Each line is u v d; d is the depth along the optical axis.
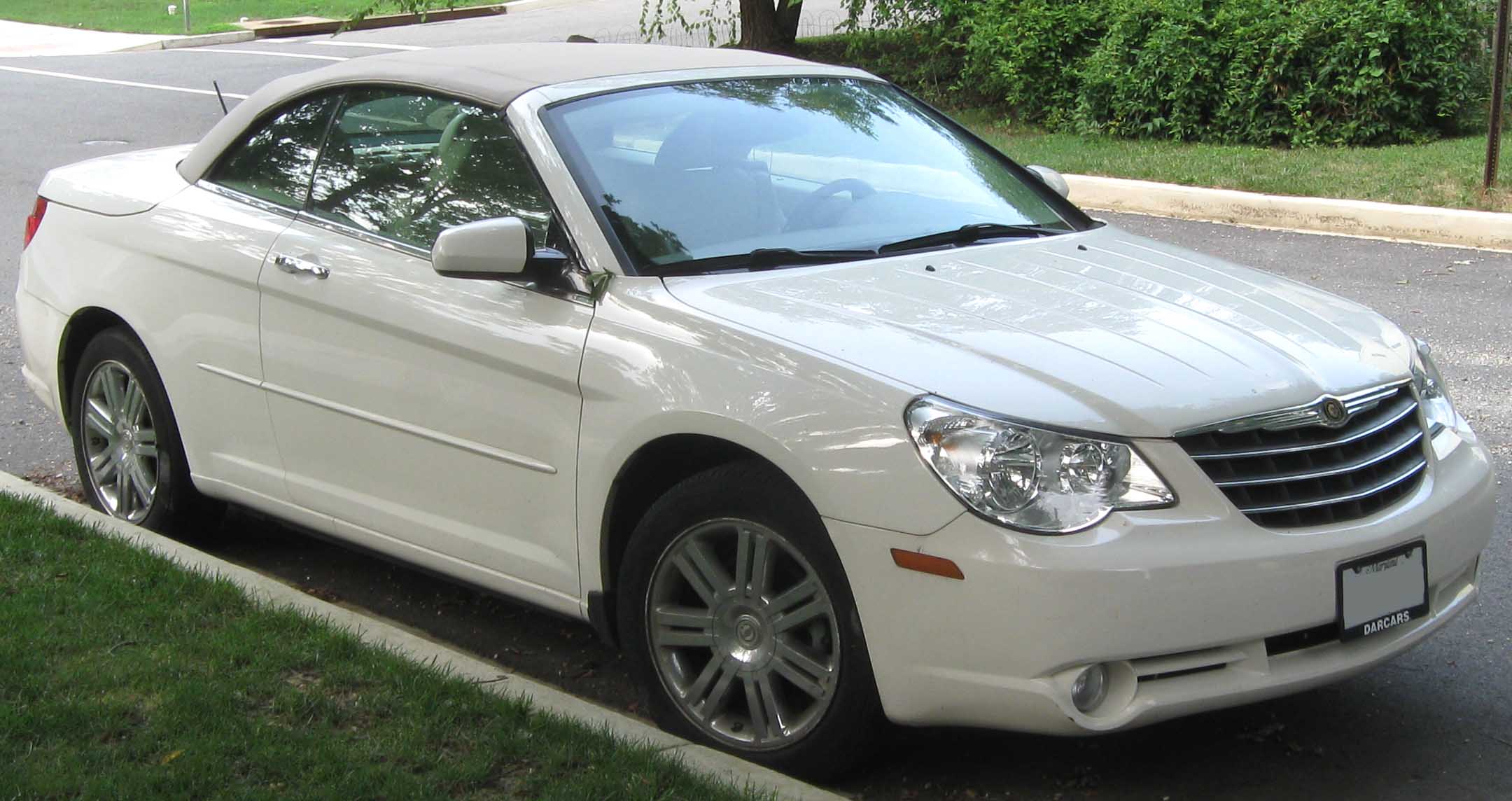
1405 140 13.81
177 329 5.21
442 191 4.60
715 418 3.72
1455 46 13.76
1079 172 13.18
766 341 3.74
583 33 25.98
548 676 4.63
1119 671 3.41
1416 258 10.09
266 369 4.91
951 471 3.41
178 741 3.72
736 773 3.62
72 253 5.66
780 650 3.78
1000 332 3.78
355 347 4.61
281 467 4.98
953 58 18.09
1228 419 3.54
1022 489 3.39
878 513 3.47
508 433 4.23
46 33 30.59
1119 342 3.77
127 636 4.32
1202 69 14.46
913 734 4.11
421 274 4.48
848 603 3.59
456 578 4.54
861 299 3.98
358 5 33.03
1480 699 4.31
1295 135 13.91
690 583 4.00
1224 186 12.21
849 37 19.27
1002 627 3.35
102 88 21.56
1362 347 4.06
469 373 4.31
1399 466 3.89
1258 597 3.44
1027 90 16.34
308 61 24.20
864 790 3.84
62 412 5.84
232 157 5.30
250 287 4.93
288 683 4.07
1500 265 9.79
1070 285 4.20
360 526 4.74
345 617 4.50
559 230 4.26
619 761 3.62
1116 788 3.85
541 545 4.23
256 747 3.69
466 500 4.40
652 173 4.44
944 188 4.90
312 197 4.96
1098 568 3.31
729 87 4.94
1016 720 3.41
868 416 3.52
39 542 5.06
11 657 4.14
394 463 4.58
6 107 19.64
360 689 4.04
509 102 4.57
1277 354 3.83
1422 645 4.67
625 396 3.91
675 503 3.90
